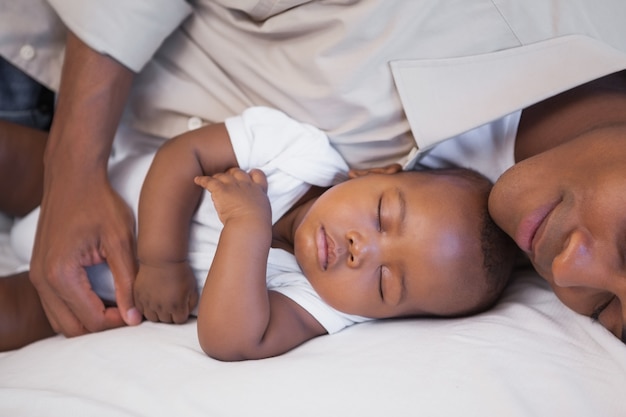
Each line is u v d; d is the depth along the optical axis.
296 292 1.07
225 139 1.11
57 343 1.01
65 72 1.15
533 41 1.00
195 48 1.19
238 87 1.18
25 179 1.29
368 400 0.79
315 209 1.10
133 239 1.12
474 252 1.08
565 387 0.81
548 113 1.05
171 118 1.25
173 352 0.93
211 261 1.10
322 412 0.77
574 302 0.92
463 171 1.15
